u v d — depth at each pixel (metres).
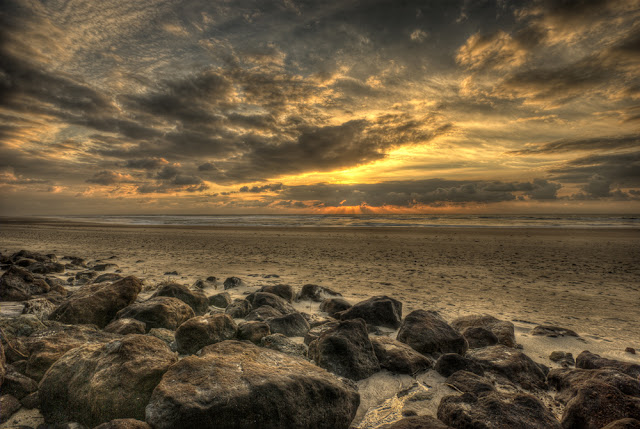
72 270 11.48
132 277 6.39
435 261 14.87
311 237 26.50
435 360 4.65
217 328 4.57
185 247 19.59
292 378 3.12
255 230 34.84
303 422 2.87
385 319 6.15
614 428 2.60
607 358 4.50
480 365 4.25
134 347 3.48
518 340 5.62
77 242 22.25
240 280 9.59
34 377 3.52
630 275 12.05
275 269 12.59
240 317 6.18
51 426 2.99
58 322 4.84
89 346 3.72
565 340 5.61
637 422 2.62
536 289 9.77
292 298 7.98
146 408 2.74
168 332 4.85
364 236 27.53
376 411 3.45
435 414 3.36
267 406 2.77
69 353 3.60
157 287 8.59
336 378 3.52
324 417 3.02
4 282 6.87
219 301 7.17
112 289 6.01
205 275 11.20
